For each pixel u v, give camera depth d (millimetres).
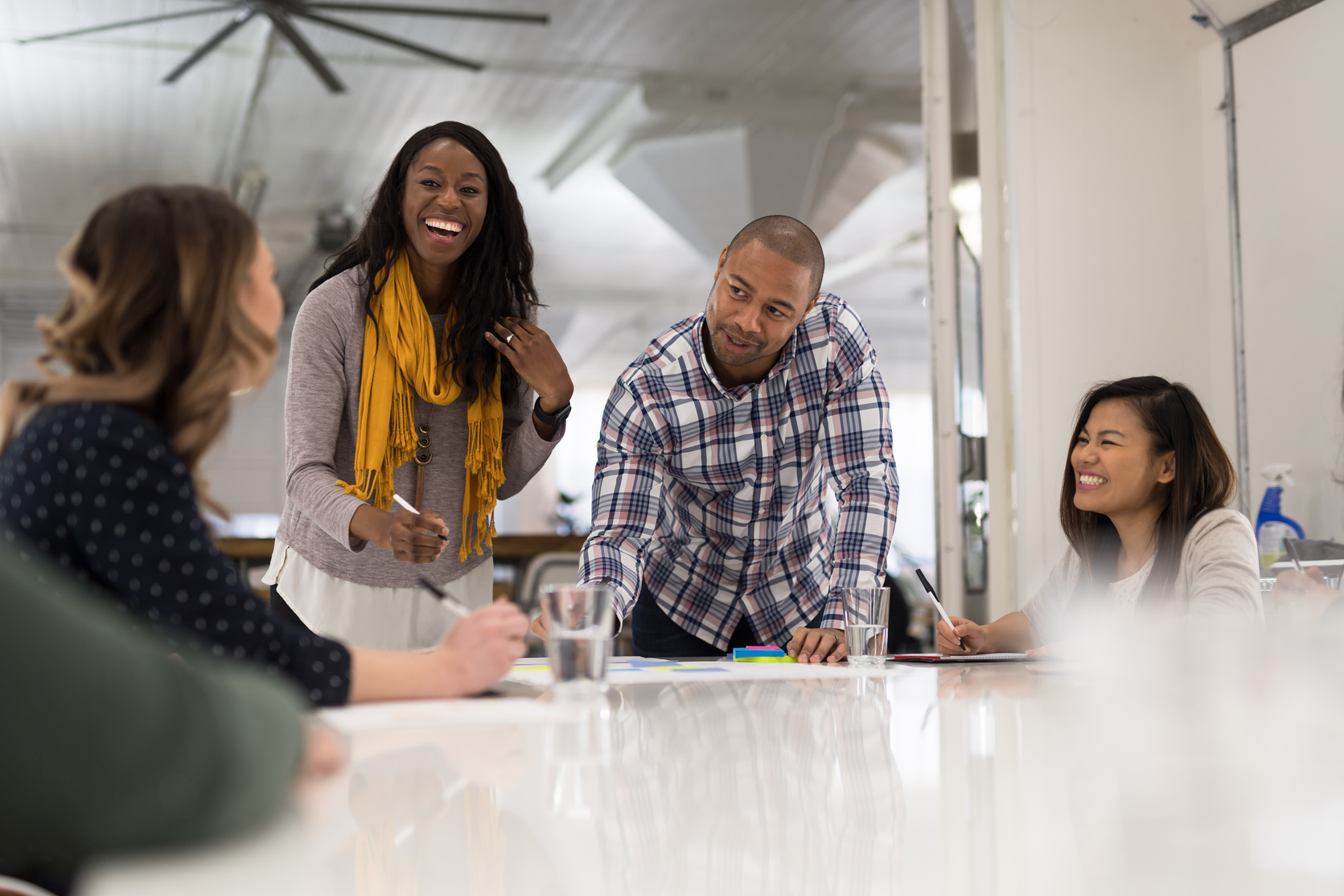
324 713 934
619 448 1839
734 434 1891
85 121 7109
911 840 536
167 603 831
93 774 467
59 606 475
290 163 7887
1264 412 3199
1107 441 1862
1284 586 2260
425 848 515
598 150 7539
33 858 479
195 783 487
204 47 4812
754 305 1717
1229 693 1045
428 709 977
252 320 900
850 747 787
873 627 1524
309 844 519
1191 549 1768
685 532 2021
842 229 9609
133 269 821
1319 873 479
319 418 1637
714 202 7930
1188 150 3389
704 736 839
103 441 807
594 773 692
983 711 972
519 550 4680
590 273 10906
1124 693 1064
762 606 2059
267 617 912
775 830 555
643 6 5773
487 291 1755
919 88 6883
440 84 6672
